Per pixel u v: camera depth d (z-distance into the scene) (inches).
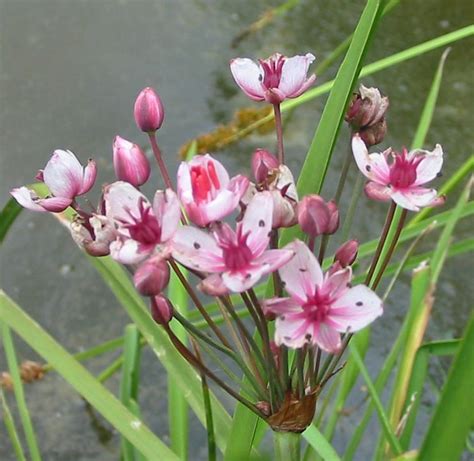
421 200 8.4
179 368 11.1
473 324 7.6
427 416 17.9
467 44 27.0
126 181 9.0
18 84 26.7
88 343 19.8
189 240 7.8
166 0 30.3
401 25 27.9
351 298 7.9
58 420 18.6
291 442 9.2
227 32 28.3
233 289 7.5
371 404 13.6
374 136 9.8
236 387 18.4
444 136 23.7
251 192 8.2
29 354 20.0
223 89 25.9
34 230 22.5
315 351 9.5
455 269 20.7
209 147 23.8
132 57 27.6
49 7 30.1
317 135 10.0
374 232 21.0
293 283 7.9
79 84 26.6
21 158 24.0
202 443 18.1
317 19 28.4
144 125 9.5
